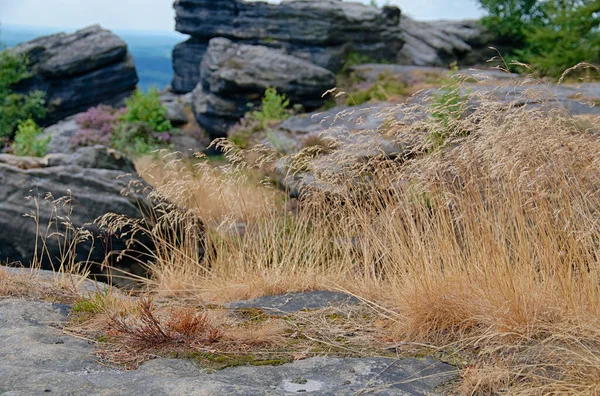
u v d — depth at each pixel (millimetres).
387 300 4891
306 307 4957
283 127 14422
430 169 4652
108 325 4207
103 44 26469
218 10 26234
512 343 3695
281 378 3371
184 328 4031
